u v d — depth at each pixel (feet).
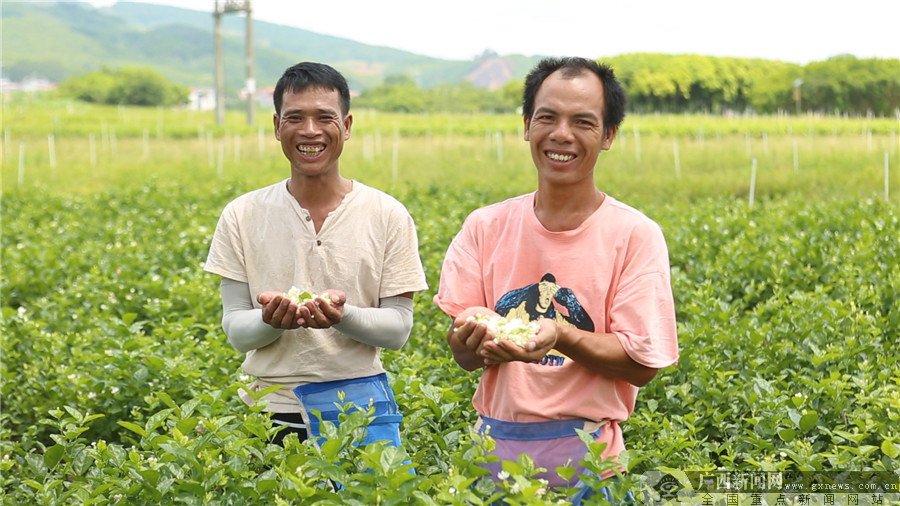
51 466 16.69
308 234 15.74
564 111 12.55
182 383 22.75
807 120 166.20
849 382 21.79
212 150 117.50
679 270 36.65
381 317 15.43
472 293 13.51
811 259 36.68
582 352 12.35
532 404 12.95
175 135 156.46
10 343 27.09
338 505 12.78
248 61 161.07
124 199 70.23
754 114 217.56
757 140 112.06
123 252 44.39
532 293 13.05
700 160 92.22
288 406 15.89
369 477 12.63
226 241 16.01
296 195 15.85
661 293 12.69
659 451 17.83
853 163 83.92
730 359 23.39
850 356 22.56
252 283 16.05
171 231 52.85
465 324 12.12
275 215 15.85
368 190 16.07
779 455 17.75
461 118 203.41
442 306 13.39
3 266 42.32
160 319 31.53
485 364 13.20
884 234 40.14
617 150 103.86
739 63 244.83
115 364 23.71
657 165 90.84
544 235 12.97
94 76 382.83
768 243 39.47
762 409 19.26
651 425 19.04
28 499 16.84
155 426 15.94
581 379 12.96
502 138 130.41
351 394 15.80
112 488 14.99
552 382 12.97
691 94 239.91
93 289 35.35
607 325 12.92
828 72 210.38
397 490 12.41
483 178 85.51
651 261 12.78
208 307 32.17
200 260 42.34
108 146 132.57
